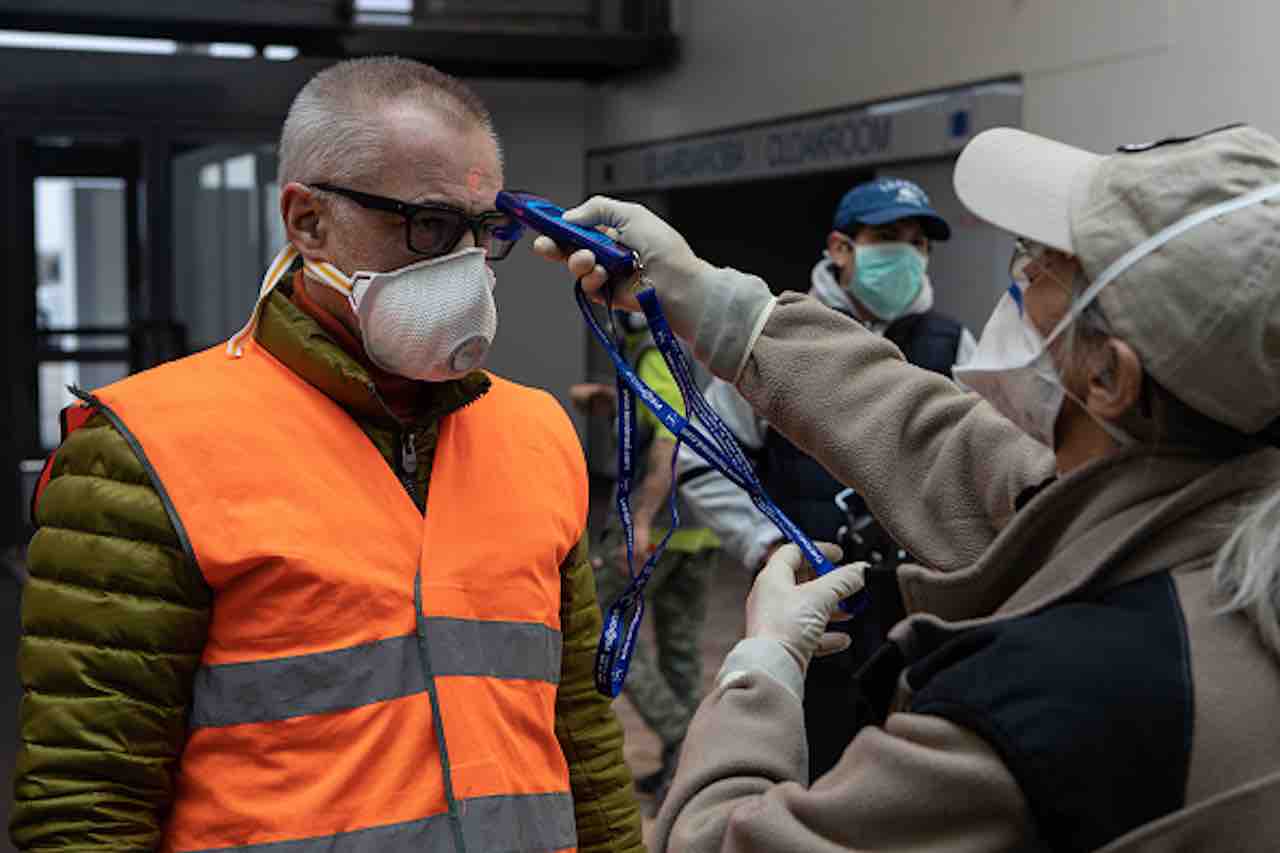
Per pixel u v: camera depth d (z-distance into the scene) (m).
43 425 9.50
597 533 9.02
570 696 1.88
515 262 12.44
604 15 10.78
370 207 1.62
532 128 12.47
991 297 7.35
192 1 9.58
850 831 1.09
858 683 1.28
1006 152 1.25
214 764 1.56
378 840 1.55
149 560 1.54
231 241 9.43
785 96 9.38
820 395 1.54
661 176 11.12
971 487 1.50
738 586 8.55
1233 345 1.09
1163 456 1.16
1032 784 1.04
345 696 1.56
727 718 1.24
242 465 1.58
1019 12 7.22
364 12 10.06
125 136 9.44
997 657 1.09
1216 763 1.04
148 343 9.50
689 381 1.54
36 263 9.41
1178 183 1.13
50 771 1.53
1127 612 1.11
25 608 1.58
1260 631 1.08
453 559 1.67
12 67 9.26
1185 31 6.23
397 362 1.65
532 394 1.91
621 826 1.89
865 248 3.44
